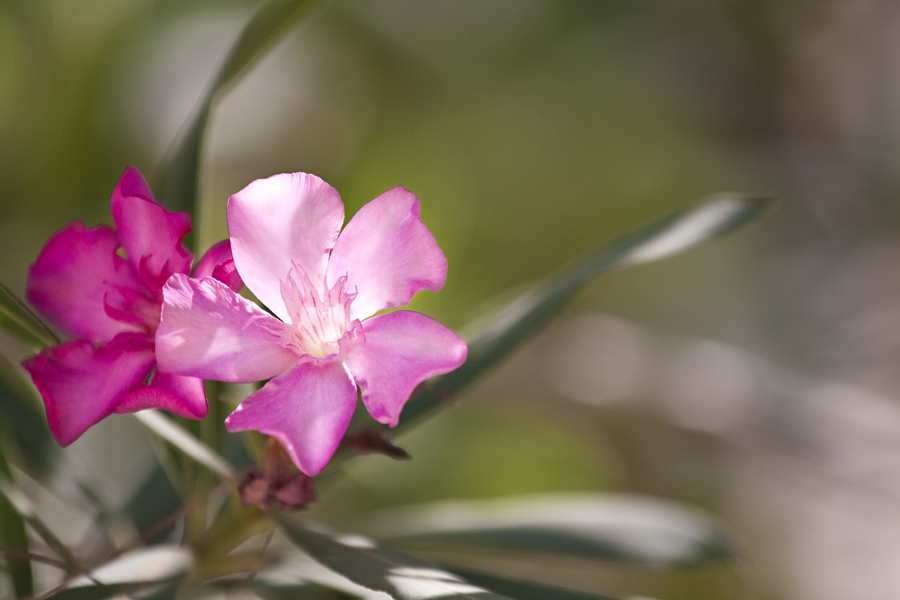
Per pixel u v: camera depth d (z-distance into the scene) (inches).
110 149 33.0
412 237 19.2
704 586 38.7
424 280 19.2
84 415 18.9
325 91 43.6
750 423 34.5
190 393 18.9
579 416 38.1
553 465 36.3
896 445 33.9
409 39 44.7
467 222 42.6
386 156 43.1
